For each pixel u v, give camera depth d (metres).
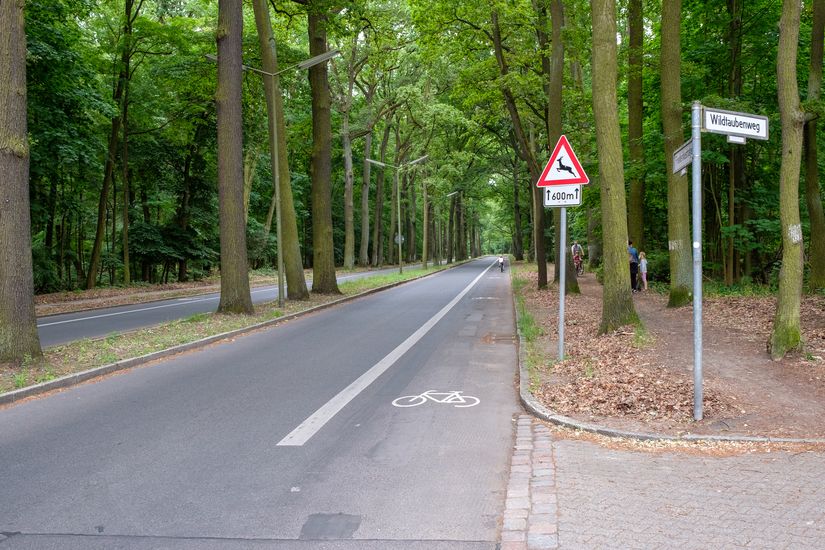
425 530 3.88
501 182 60.81
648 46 20.33
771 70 18.94
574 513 3.98
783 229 8.32
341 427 6.36
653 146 19.88
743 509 3.97
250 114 33.28
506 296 23.88
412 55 41.50
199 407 7.27
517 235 60.03
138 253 36.16
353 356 10.75
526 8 21.16
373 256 61.12
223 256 16.89
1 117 9.52
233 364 10.18
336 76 46.81
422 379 8.73
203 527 3.98
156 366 10.14
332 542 3.73
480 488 4.60
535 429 6.10
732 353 8.84
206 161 38.34
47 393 8.19
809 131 15.93
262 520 4.07
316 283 23.70
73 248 42.53
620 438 5.66
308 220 65.94
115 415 6.96
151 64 30.94
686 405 6.37
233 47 16.36
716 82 19.83
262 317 16.23
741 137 5.90
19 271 9.64
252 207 55.88
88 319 18.55
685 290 14.98
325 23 22.19
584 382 7.63
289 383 8.58
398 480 4.79
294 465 5.18
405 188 67.81
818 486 4.33
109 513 4.21
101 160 30.81
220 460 5.33
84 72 24.42
